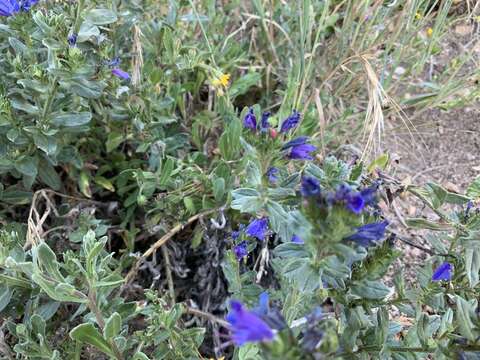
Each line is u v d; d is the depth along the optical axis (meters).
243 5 0.50
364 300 0.29
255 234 0.30
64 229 0.39
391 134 0.46
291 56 0.48
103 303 0.31
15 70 0.34
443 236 0.31
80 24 0.34
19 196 0.38
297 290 0.28
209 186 0.39
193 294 0.40
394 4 0.43
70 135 0.38
